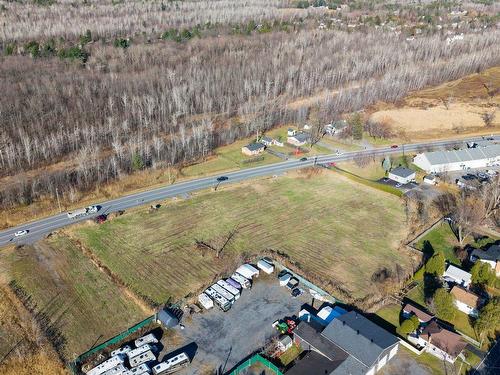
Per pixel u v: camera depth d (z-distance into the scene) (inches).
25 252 3777.1
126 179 4936.0
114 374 2672.2
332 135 6117.1
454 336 2874.0
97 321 3102.9
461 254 3740.2
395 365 2792.8
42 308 3203.7
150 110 6220.5
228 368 2753.4
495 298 3053.6
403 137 6136.8
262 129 6220.5
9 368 2736.2
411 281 3484.3
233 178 5022.1
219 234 4047.7
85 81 6998.0
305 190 4805.6
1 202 4409.5
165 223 4200.3
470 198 4562.0
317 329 2962.6
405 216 4360.2
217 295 3267.7
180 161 5364.2
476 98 7436.0
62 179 4798.2
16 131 5595.5
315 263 3683.6
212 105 6939.0
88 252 3791.8
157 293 3346.5
